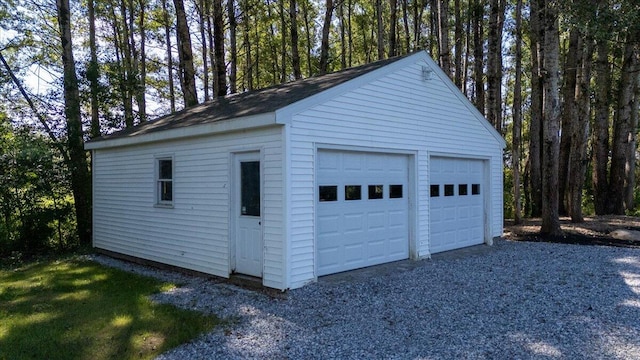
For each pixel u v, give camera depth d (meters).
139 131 9.24
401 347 4.30
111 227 10.23
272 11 23.05
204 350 4.37
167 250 8.52
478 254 9.39
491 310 5.40
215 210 7.46
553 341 4.36
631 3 9.68
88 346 4.61
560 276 7.14
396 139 8.27
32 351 4.53
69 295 6.68
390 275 7.30
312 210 6.68
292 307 5.65
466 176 10.42
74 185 11.62
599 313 5.19
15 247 10.83
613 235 11.59
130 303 6.09
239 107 7.89
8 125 11.68
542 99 17.72
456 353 4.13
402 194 8.62
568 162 16.83
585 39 13.15
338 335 4.66
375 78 7.82
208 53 25.11
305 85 8.26
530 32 17.27
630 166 19.20
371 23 25.72
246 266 7.09
